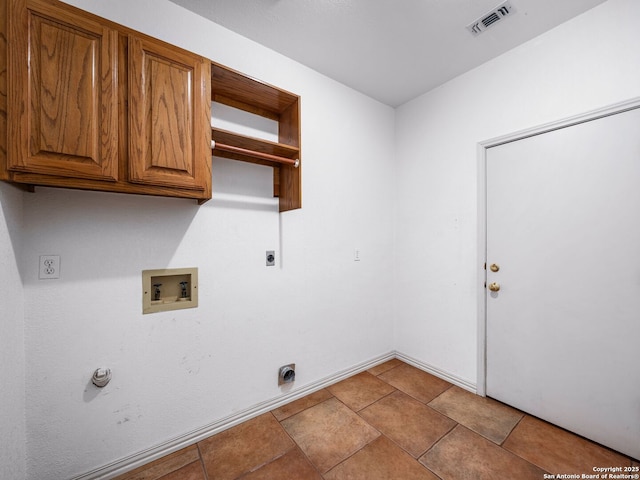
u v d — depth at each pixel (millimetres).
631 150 1416
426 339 2404
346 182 2297
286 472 1342
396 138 2678
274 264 1872
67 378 1221
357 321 2377
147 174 1153
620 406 1443
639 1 1389
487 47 1841
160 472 1342
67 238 1221
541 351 1729
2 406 979
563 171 1641
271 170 1854
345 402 1930
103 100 1064
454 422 1707
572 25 1597
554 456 1428
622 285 1443
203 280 1580
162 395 1453
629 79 1414
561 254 1648
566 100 1619
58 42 987
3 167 922
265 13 1546
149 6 1398
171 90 1216
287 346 1938
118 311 1335
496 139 1920
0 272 974
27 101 935
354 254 2354
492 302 1958
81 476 1249
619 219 1452
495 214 1944
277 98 1693
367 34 1718
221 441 1553
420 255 2451
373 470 1350
